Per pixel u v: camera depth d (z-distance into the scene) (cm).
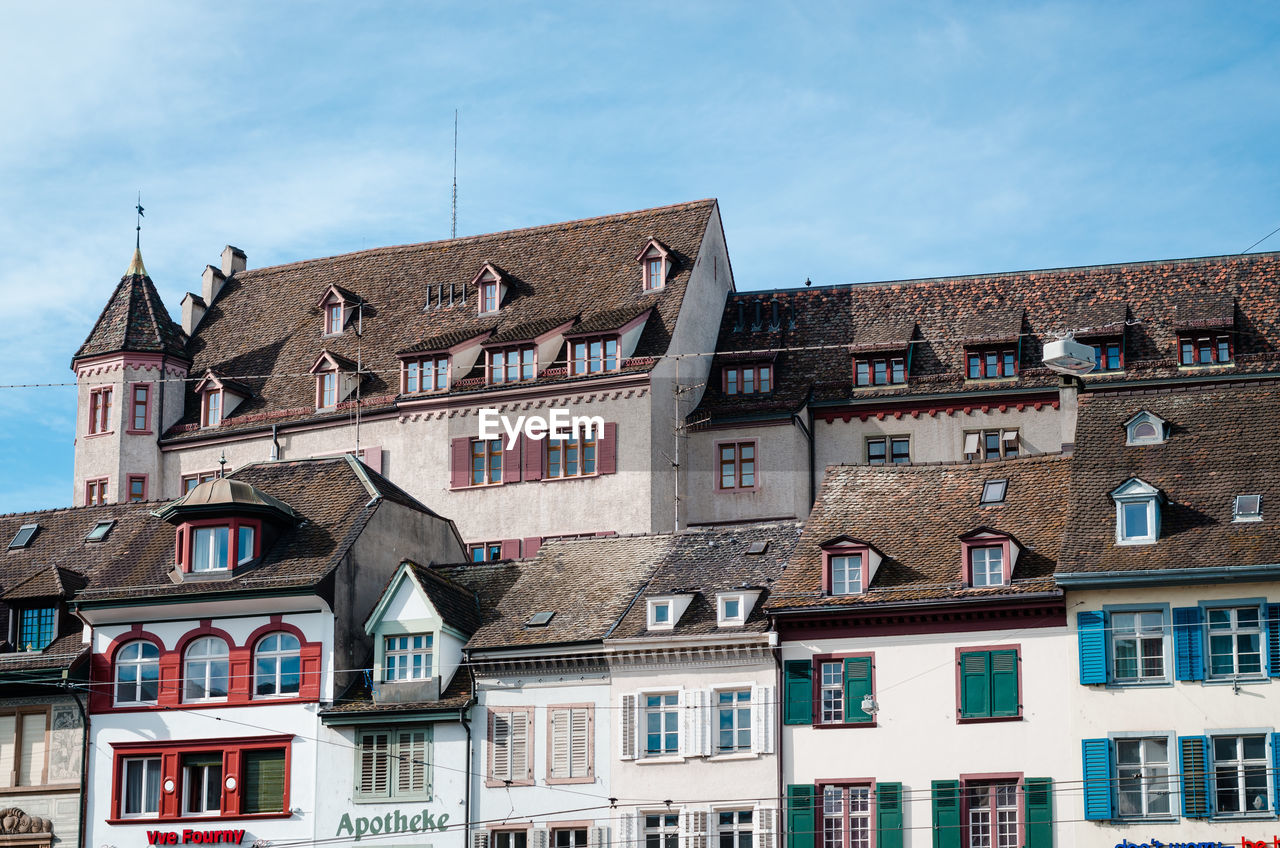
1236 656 5872
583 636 6469
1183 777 5800
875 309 8738
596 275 8862
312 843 6538
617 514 8081
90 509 7712
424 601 6700
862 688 6131
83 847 6719
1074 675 5956
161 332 9281
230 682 6756
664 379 8244
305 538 7000
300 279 9644
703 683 6288
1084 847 5809
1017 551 6231
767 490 8206
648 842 6231
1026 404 8194
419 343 8750
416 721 6519
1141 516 6125
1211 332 8119
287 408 8925
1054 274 8650
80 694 6862
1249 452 6319
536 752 6406
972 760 5978
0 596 7288
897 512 6594
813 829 6053
